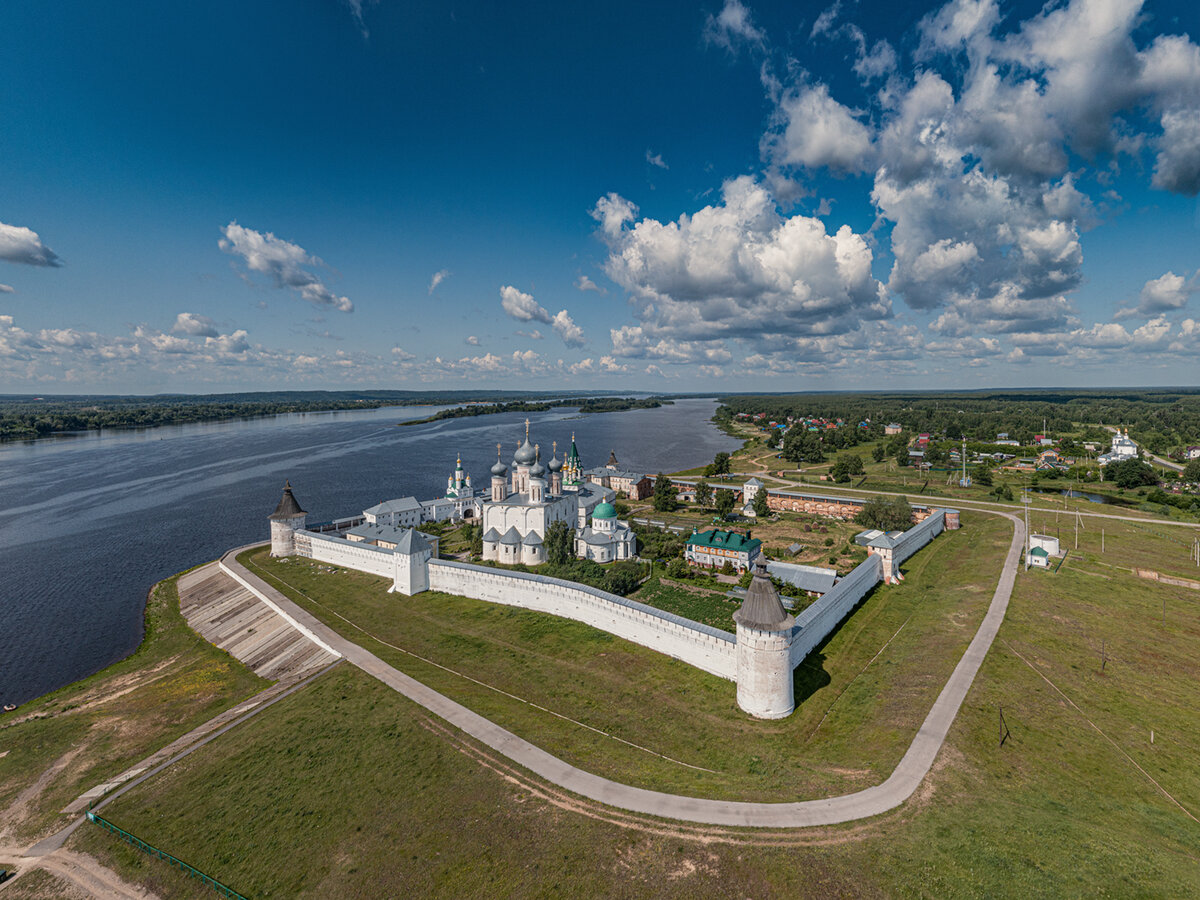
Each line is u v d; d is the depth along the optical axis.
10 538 152.00
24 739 67.31
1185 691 63.31
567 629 87.56
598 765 53.94
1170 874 38.69
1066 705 60.34
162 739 66.19
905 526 137.88
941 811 45.28
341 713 65.06
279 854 46.28
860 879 39.25
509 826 46.44
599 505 123.00
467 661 78.38
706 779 52.03
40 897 44.12
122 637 97.31
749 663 64.12
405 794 51.34
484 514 125.56
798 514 163.12
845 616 90.12
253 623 96.00
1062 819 44.22
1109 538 122.38
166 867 46.03
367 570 114.75
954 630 79.44
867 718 61.53
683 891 39.41
